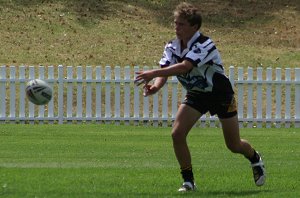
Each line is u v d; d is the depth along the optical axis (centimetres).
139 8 9750
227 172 3703
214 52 2936
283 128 6725
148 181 3319
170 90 7306
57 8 9456
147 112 6788
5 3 9481
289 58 8606
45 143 5175
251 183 3325
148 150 4812
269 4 10069
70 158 4344
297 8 9988
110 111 6819
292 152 4800
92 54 8425
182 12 2906
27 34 8781
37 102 3131
